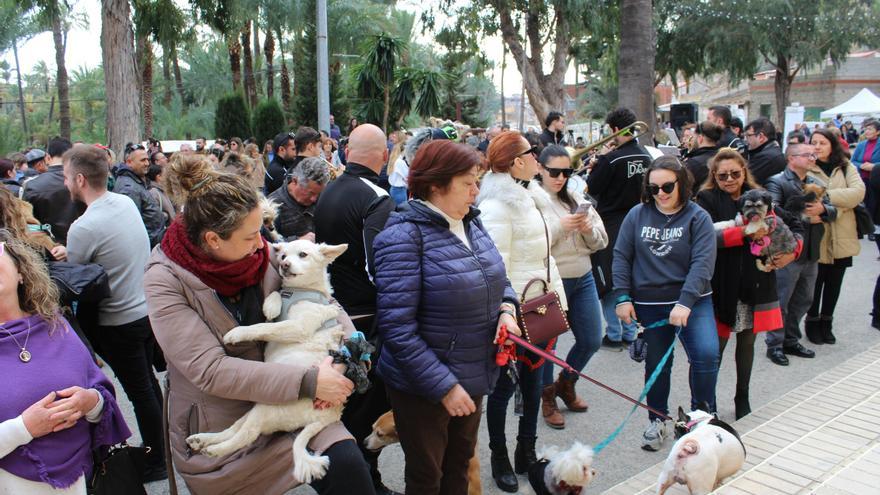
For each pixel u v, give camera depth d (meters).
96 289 3.30
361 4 28.56
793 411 4.13
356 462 2.17
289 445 2.19
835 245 5.85
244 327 2.21
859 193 5.73
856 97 29.86
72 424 2.17
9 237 2.32
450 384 2.53
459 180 2.61
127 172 6.10
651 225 4.04
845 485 3.19
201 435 2.19
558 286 3.76
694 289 3.78
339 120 25.45
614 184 5.66
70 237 3.54
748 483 3.25
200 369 2.14
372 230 3.27
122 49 11.75
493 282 2.70
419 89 19.36
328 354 2.29
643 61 9.88
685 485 3.15
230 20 17.25
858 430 3.81
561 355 5.97
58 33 29.56
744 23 31.08
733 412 4.65
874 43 31.66
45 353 2.22
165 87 35.84
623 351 5.97
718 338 4.30
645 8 9.80
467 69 40.94
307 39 25.61
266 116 22.28
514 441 4.29
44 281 2.29
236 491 2.21
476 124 38.97
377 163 3.60
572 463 2.95
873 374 4.70
